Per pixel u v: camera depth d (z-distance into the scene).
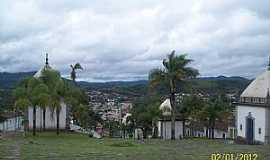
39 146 32.44
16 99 46.53
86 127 90.00
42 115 55.94
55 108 50.22
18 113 71.75
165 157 26.23
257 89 50.38
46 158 24.61
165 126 67.88
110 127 102.31
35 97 45.75
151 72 52.84
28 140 39.09
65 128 57.72
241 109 52.78
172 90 52.56
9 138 41.59
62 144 35.47
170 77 52.06
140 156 26.62
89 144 36.28
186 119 72.69
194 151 30.64
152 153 28.67
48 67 53.28
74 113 83.44
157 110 68.62
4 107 76.75
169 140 47.72
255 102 49.75
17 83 48.75
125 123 92.38
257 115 49.06
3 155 25.66
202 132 84.75
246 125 51.38
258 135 48.62
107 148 32.59
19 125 71.69
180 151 30.50
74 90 53.50
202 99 74.56
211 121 73.44
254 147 35.91
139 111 72.88
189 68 52.53
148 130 70.75
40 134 49.38
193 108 72.06
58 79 49.84
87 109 90.38
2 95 78.56
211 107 71.88
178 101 71.62
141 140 46.47
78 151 29.09
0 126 73.81
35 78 47.69
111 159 24.78
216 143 43.81
